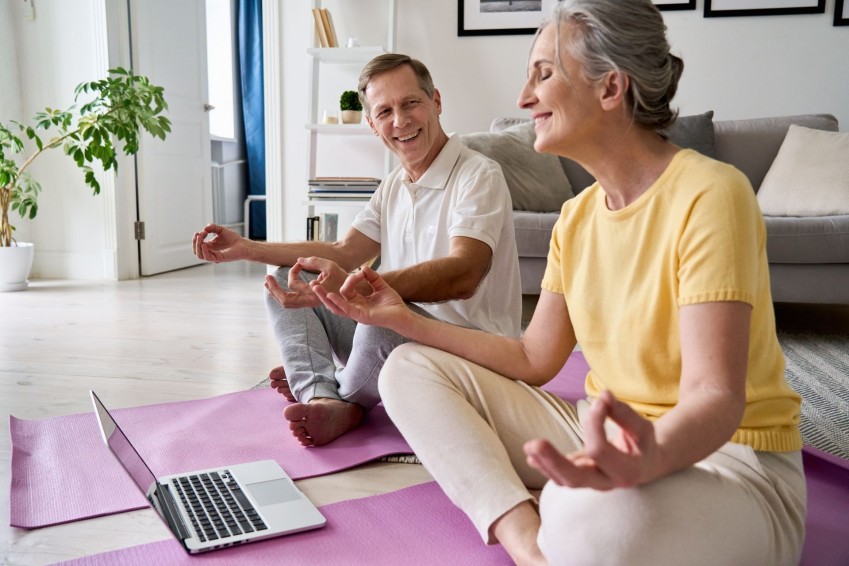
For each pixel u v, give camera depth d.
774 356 0.94
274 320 1.75
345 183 3.81
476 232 1.59
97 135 3.87
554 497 0.83
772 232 2.86
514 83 4.04
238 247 1.72
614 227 0.98
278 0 4.10
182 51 4.89
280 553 1.13
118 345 2.65
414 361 1.15
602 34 0.87
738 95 3.87
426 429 1.07
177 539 1.12
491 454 1.03
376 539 1.18
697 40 3.87
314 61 3.97
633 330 0.96
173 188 4.83
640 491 0.77
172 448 1.58
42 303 3.54
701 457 0.75
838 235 2.83
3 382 2.15
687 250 0.85
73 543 1.19
